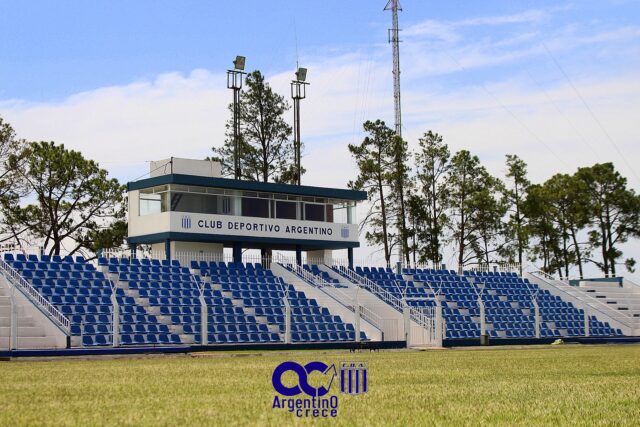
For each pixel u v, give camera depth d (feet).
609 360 136.87
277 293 209.97
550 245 337.72
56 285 179.01
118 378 93.25
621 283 297.94
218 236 212.23
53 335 158.81
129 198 217.56
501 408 62.69
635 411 61.16
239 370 108.17
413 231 313.53
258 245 228.02
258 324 194.59
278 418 56.44
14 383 85.92
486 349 197.98
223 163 312.09
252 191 219.61
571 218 340.18
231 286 205.57
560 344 228.43
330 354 169.58
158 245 217.77
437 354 167.63
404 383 86.58
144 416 57.11
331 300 210.79
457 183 315.99
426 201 315.58
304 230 226.99
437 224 313.94
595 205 338.13
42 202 255.91
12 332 149.89
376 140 307.99
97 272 189.47
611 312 266.36
